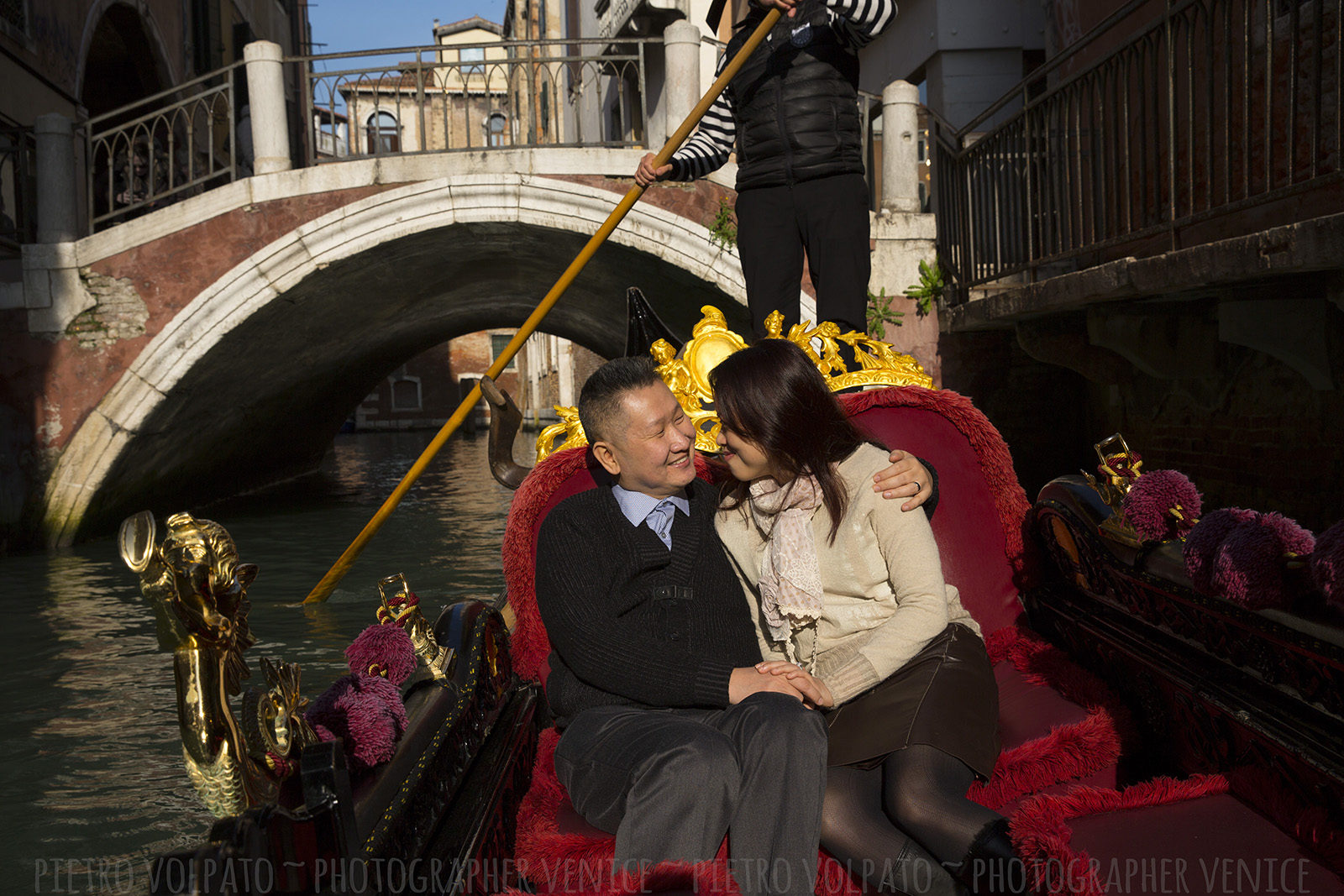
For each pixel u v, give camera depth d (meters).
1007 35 8.98
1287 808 1.47
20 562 7.47
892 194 8.09
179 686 0.90
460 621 1.73
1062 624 2.19
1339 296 4.29
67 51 10.95
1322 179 3.51
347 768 1.05
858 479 1.74
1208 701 1.62
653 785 1.46
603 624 1.73
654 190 8.12
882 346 2.43
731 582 1.88
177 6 14.16
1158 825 1.53
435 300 12.17
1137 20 6.40
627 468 1.81
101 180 11.02
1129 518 1.88
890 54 10.45
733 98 3.03
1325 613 1.33
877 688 1.68
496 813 1.43
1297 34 3.66
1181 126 5.96
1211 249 4.12
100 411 8.18
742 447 1.78
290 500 11.80
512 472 2.45
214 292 8.16
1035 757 1.70
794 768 1.47
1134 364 6.14
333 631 4.78
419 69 8.23
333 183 8.19
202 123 15.03
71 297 8.16
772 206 2.96
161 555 0.88
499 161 8.20
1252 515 1.54
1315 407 4.97
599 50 15.24
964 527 2.28
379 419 37.06
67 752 3.32
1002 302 6.44
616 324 13.62
